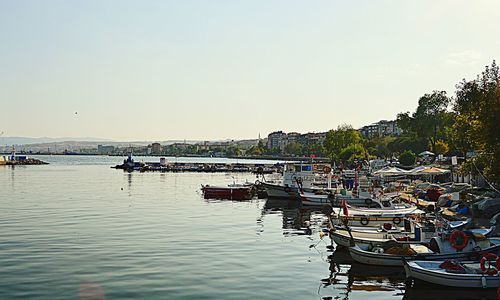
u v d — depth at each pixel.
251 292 25.89
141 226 47.22
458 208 49.75
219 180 129.50
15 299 24.50
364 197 63.72
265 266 31.33
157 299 24.62
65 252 34.88
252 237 41.88
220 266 31.19
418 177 97.88
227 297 25.03
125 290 26.00
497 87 47.50
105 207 63.50
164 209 62.44
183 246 37.34
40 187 97.44
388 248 31.09
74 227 46.16
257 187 86.62
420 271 26.06
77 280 27.77
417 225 34.53
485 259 26.05
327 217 56.38
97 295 25.12
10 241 38.84
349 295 25.59
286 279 28.41
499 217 41.03
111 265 31.14
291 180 78.62
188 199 76.81
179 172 175.50
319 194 69.06
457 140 70.88
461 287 25.44
